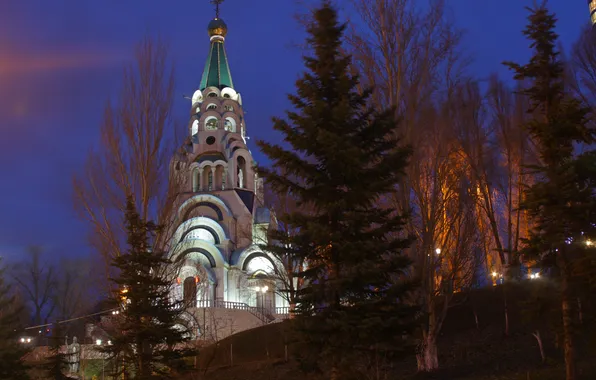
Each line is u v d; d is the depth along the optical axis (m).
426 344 27.27
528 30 21.41
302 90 19.83
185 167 38.16
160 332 25.95
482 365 27.12
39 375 44.38
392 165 19.02
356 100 20.20
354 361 17.61
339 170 18.84
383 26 27.86
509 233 35.12
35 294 80.44
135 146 35.12
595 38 32.47
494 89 38.06
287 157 18.84
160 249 34.00
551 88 20.91
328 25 20.20
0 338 36.12
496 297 36.06
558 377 23.58
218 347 44.94
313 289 17.97
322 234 17.62
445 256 29.09
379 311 18.03
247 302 70.00
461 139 32.28
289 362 36.47
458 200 28.66
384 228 18.84
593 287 18.81
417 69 27.47
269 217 76.94
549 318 21.11
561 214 19.30
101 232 35.12
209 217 74.75
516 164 36.19
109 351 26.38
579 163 19.42
